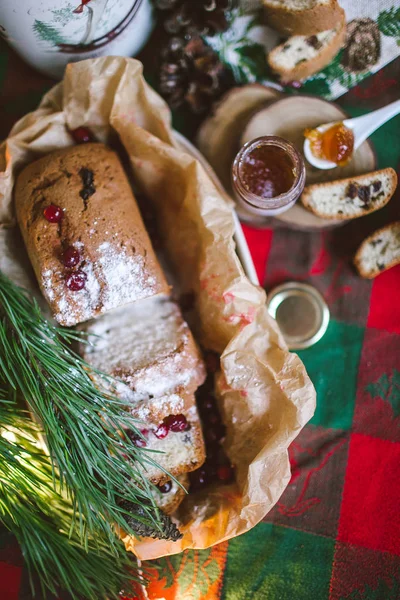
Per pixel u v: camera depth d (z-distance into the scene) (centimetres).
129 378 60
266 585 66
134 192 66
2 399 62
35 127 62
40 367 59
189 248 64
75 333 61
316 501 67
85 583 61
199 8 65
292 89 68
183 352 61
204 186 60
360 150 67
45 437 60
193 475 63
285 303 68
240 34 67
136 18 63
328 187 66
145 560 64
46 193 60
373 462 67
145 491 61
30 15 57
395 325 68
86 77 61
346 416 67
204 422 64
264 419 62
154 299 63
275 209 63
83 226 60
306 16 63
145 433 61
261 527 67
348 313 68
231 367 60
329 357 68
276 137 62
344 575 66
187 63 65
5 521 64
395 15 67
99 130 64
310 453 67
